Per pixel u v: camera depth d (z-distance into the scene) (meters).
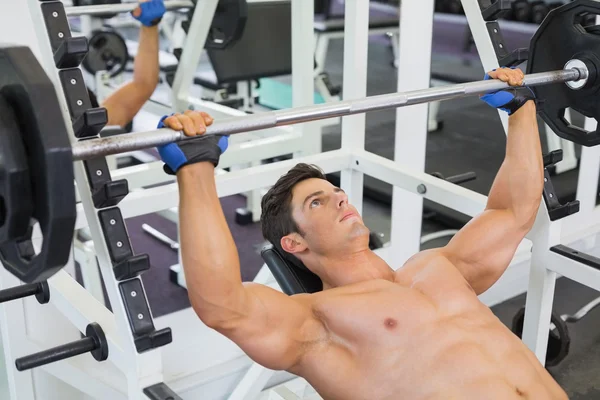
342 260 1.51
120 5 2.21
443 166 3.69
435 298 1.44
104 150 1.11
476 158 3.79
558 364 2.45
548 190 1.82
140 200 2.05
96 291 2.45
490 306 2.86
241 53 3.53
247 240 3.36
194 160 1.18
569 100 1.77
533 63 1.83
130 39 5.61
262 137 3.07
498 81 1.57
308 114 1.36
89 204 1.29
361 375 1.34
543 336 1.96
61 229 0.96
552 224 1.84
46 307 2.08
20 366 1.35
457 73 4.64
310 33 2.85
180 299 2.82
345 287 1.44
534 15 4.52
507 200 1.58
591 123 2.99
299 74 2.89
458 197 2.04
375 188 3.70
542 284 1.90
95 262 2.44
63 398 2.18
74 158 1.09
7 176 0.96
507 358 1.40
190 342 2.30
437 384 1.32
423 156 2.78
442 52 5.07
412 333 1.37
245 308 1.24
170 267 3.05
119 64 3.36
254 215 3.55
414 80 2.64
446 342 1.37
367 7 2.34
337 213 1.51
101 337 1.40
